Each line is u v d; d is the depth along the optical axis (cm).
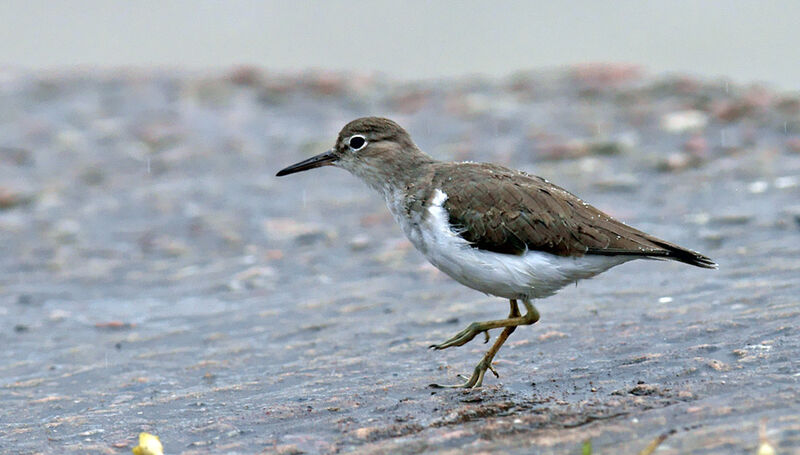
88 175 2128
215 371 1115
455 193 1003
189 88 2652
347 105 2506
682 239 1502
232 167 2144
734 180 1772
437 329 1191
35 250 1736
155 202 1953
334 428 876
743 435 733
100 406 1018
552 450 762
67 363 1191
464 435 819
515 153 2058
